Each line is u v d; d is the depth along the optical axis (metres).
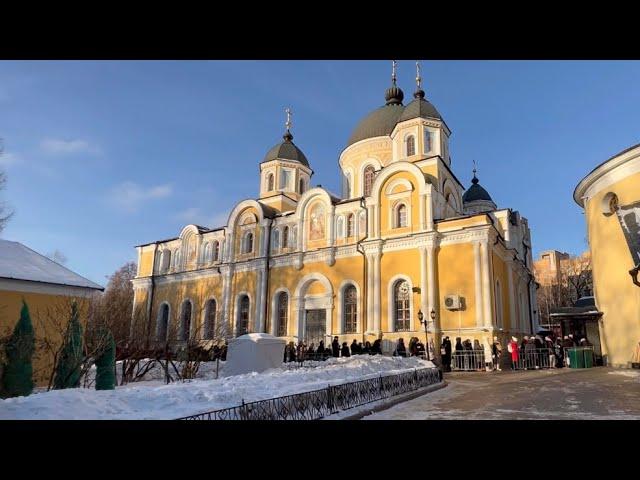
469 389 16.02
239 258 39.62
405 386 13.66
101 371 12.54
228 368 15.84
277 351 16.19
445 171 34.22
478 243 27.81
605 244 25.08
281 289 36.09
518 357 24.83
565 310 29.72
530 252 43.41
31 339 11.47
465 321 27.28
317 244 35.06
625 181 23.53
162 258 46.53
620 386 15.27
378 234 31.59
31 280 17.12
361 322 31.11
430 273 28.70
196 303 41.81
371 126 40.31
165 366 18.14
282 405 7.86
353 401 10.42
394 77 43.91
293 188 43.59
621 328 23.80
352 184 40.19
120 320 19.39
